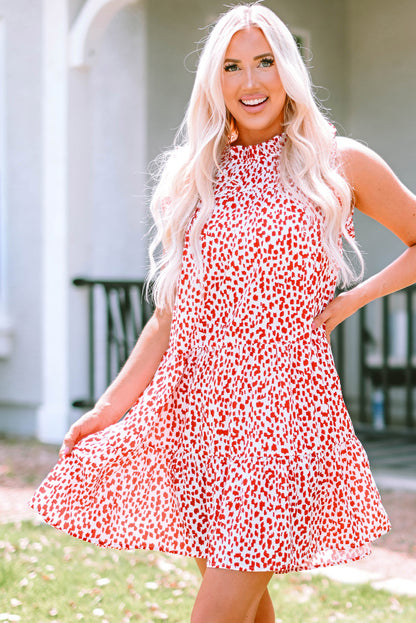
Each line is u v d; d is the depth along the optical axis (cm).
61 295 718
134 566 402
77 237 719
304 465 213
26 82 745
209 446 220
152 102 722
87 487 229
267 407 214
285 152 226
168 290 235
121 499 232
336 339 854
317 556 223
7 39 755
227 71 231
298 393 216
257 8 229
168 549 228
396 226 234
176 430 228
